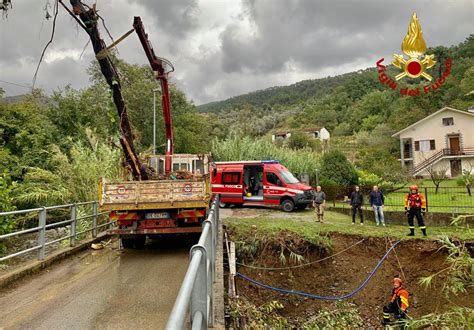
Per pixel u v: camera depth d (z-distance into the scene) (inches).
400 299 313.9
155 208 291.6
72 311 169.3
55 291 201.6
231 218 555.5
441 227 528.1
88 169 491.8
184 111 1600.6
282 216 605.0
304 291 409.4
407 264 416.2
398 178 957.2
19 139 721.6
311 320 371.9
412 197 440.1
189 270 67.4
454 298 366.6
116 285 211.9
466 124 1418.6
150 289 203.8
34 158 656.4
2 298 189.6
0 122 719.1
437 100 2155.5
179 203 292.0
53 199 503.8
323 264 427.2
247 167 724.7
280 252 423.8
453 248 202.2
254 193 735.1
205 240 112.1
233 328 205.6
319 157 1109.1
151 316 162.6
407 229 491.2
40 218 259.0
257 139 1088.8
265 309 336.2
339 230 457.1
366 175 977.5
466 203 652.7
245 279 404.2
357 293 407.2
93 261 277.1
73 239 312.8
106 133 713.6
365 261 428.5
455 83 2177.7
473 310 181.3
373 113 3213.6
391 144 1854.1
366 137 2262.6
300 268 421.7
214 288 194.1
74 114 759.7
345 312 381.4
